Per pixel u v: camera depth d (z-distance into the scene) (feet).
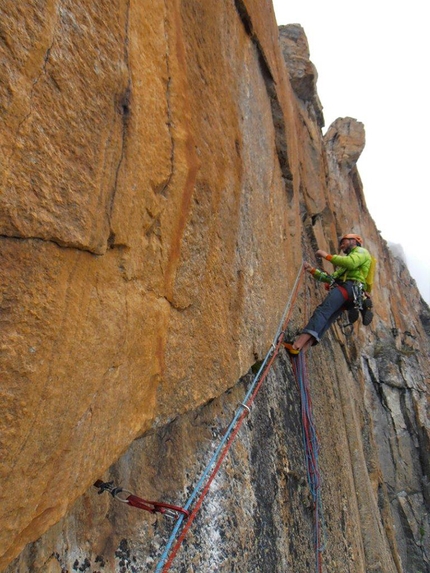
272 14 16.24
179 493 6.75
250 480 8.86
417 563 41.37
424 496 45.47
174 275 6.38
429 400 51.49
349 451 20.98
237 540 7.62
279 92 15.11
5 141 3.45
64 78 4.08
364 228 63.52
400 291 76.89
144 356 5.60
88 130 4.38
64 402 4.16
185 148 6.42
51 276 3.96
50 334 3.93
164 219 5.95
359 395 34.55
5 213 3.48
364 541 19.31
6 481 3.60
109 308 4.78
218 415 8.66
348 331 33.30
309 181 27.99
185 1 7.48
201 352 7.53
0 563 3.71
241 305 9.59
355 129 59.52
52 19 3.94
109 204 4.67
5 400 3.52
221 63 9.19
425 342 76.95
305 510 11.28
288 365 14.35
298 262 17.12
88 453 4.62
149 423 5.87
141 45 5.49
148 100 5.52
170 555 5.67
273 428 11.05
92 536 5.31
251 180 10.93
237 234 9.56
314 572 10.42
